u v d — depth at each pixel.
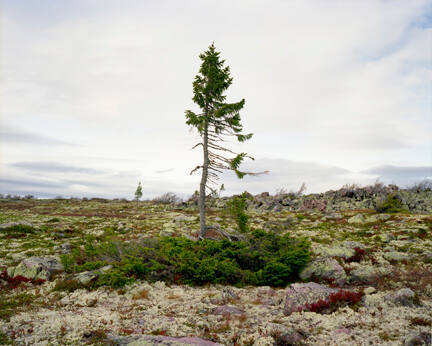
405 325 5.63
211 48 18.56
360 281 10.20
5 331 5.60
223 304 8.10
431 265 11.70
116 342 5.09
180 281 10.39
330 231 24.83
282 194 61.50
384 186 54.09
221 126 18.39
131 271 10.61
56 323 6.04
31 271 10.98
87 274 10.54
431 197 44.78
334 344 5.14
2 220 31.59
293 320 6.51
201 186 17.75
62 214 45.03
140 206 66.12
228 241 13.33
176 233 23.89
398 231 22.05
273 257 11.77
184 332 5.91
